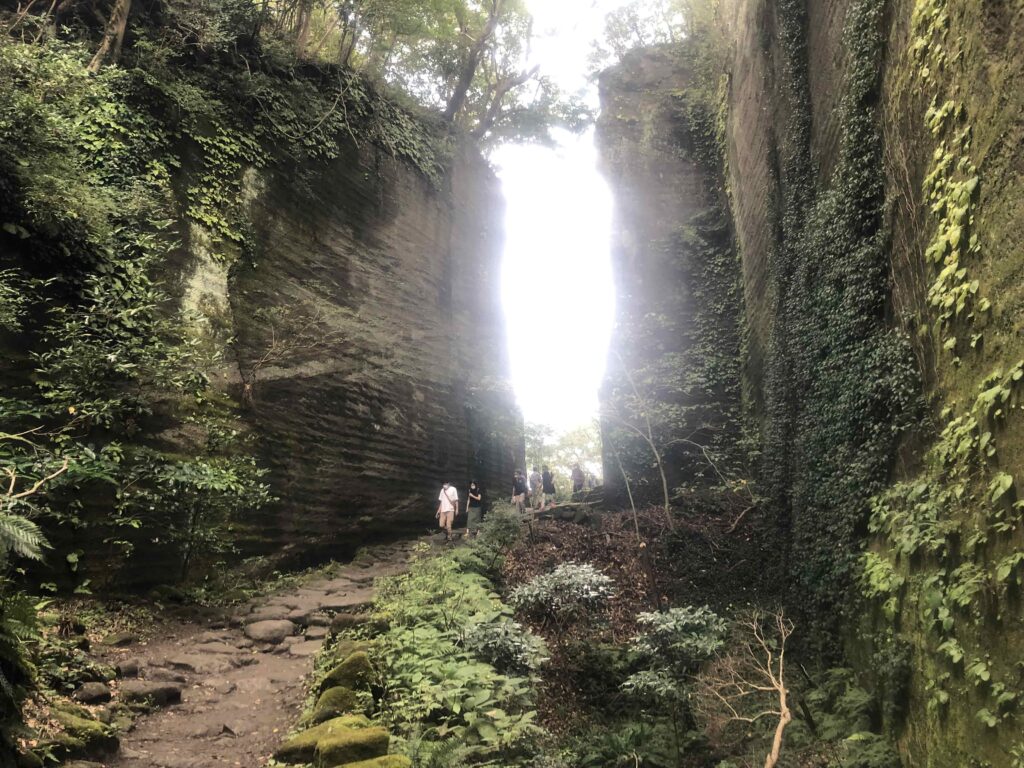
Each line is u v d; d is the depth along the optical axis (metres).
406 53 21.72
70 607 7.75
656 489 15.79
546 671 9.54
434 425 18.50
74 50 9.88
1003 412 5.15
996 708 4.88
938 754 5.74
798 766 6.92
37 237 8.54
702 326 17.42
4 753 4.01
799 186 11.12
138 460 8.98
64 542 8.06
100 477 7.83
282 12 15.12
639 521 14.11
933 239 6.55
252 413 11.85
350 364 15.14
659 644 8.26
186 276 10.82
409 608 8.38
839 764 6.66
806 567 9.80
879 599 7.38
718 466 15.41
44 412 7.84
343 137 16.03
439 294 19.52
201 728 5.65
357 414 15.20
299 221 14.20
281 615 9.00
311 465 13.41
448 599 9.02
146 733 5.48
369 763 4.62
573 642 10.12
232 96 12.86
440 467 18.61
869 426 8.04
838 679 8.09
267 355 12.07
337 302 15.06
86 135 9.70
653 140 19.95
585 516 15.06
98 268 9.21
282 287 13.33
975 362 5.70
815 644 9.17
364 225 16.52
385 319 16.81
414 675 6.50
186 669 6.94
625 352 17.59
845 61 9.30
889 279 7.84
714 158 19.45
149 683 6.16
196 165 11.63
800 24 11.27
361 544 14.78
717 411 16.27
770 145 12.82
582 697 9.38
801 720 7.75
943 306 6.18
